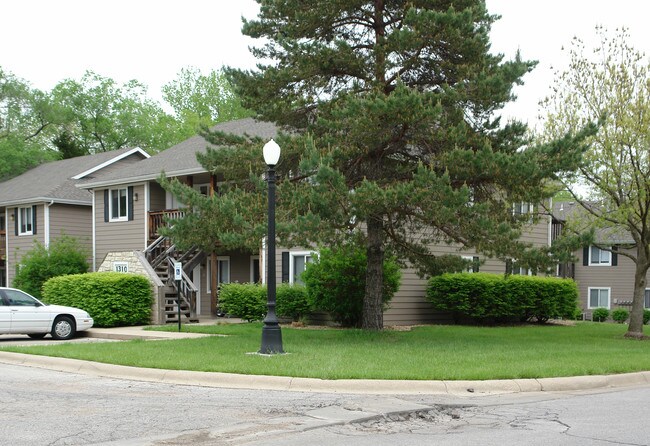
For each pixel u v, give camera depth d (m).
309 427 8.44
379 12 18.30
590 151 19.80
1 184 42.78
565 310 26.36
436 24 16.38
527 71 17.50
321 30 18.62
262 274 25.81
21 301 20.06
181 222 17.17
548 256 16.67
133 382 12.01
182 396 10.55
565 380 11.68
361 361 13.02
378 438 7.92
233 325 22.66
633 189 19.78
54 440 7.74
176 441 7.74
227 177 18.53
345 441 7.77
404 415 9.20
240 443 7.68
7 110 49.59
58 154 52.06
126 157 39.69
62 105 55.47
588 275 41.66
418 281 25.20
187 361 13.04
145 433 8.09
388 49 17.42
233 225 16.77
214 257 27.98
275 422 8.70
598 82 20.25
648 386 12.04
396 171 17.81
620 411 9.50
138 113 60.53
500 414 9.30
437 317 25.70
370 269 19.30
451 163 16.11
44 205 35.97
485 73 16.78
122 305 23.88
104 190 33.47
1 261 41.09
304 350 14.71
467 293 24.17
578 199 20.72
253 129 30.80
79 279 23.92
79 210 37.28
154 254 29.19
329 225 15.88
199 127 19.19
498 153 15.61
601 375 12.20
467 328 22.67
